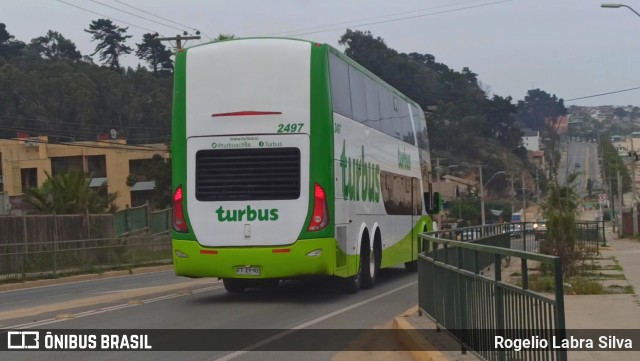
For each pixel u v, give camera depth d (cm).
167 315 1349
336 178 1453
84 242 2948
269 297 1625
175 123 1464
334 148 1448
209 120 1442
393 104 2059
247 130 1428
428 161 2597
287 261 1402
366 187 1708
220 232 1425
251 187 1420
